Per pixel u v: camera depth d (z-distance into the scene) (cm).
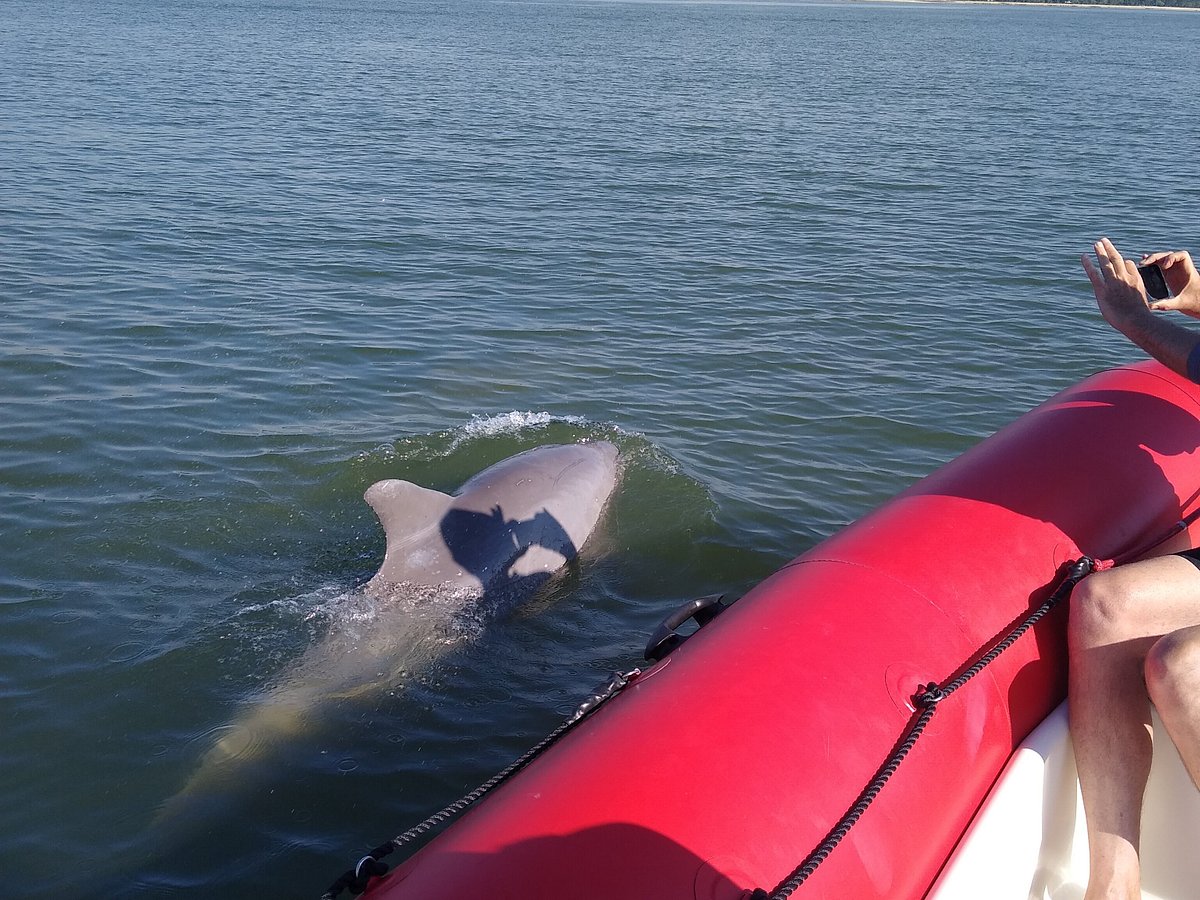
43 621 664
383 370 1104
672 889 260
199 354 1116
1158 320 388
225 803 530
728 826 277
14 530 763
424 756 569
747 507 848
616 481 859
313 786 544
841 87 4403
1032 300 1443
